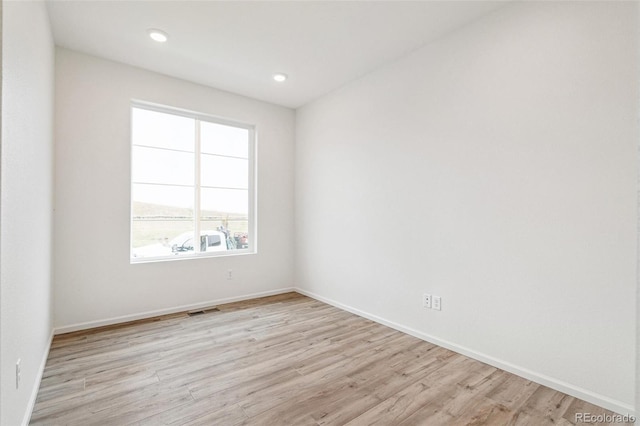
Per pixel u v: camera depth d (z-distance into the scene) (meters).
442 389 2.00
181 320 3.25
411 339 2.79
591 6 1.85
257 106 4.14
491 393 1.95
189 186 3.74
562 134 1.96
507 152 2.22
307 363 2.34
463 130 2.48
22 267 1.54
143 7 2.29
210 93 3.73
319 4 2.26
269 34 2.64
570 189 1.93
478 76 2.39
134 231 3.38
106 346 2.59
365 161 3.38
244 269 4.04
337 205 3.76
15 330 1.41
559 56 1.97
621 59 1.75
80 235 2.95
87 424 1.64
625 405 1.72
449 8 2.28
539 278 2.06
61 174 2.85
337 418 1.71
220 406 1.81
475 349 2.41
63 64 2.86
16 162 1.39
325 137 3.94
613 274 1.78
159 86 3.38
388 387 2.02
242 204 4.17
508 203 2.21
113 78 3.11
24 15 1.51
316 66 3.20
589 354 1.86
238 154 4.13
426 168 2.76
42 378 2.08
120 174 3.16
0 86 1.13
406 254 2.94
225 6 2.28
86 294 2.98
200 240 3.81
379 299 3.21
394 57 3.00
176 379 2.09
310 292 4.20
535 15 2.08
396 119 3.04
